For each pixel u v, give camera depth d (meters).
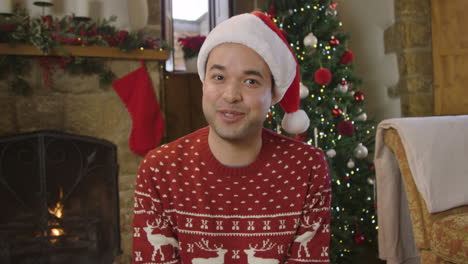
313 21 2.55
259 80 0.80
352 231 2.51
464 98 2.76
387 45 3.05
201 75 0.89
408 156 1.72
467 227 1.44
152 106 2.46
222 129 0.81
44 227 2.30
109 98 2.41
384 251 1.99
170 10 3.08
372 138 2.84
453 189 1.63
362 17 3.30
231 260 0.88
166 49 2.52
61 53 2.20
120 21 2.62
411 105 2.86
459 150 1.70
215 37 0.80
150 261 0.88
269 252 0.87
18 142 2.30
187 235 0.88
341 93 2.50
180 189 0.88
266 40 0.80
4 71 2.18
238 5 3.42
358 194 2.59
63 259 2.34
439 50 2.85
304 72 2.44
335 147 2.50
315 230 0.91
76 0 2.29
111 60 2.40
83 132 2.36
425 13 2.88
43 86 2.26
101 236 2.49
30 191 2.35
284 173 0.89
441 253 1.53
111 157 2.46
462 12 2.73
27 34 2.10
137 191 0.91
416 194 1.71
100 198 2.51
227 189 0.88
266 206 0.88
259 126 0.84
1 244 2.26
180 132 3.06
